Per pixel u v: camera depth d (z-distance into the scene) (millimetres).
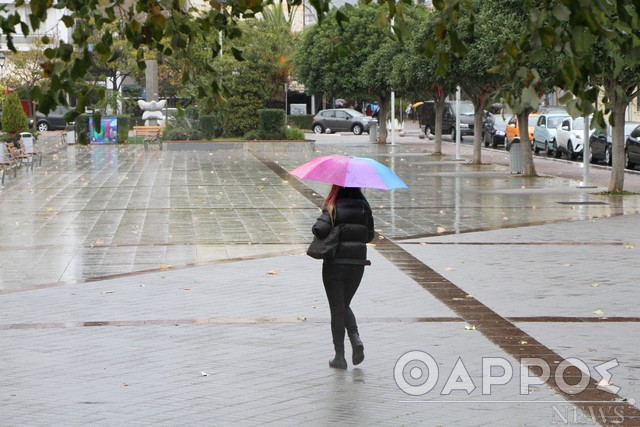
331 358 9047
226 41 7898
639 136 33312
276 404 7602
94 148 47500
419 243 16672
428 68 34250
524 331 10078
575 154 39719
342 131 70000
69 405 7621
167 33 6562
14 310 11422
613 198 24297
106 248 16422
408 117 92375
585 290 12336
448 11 5176
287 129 49156
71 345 9664
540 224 19344
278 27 55281
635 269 13906
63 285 13055
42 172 32938
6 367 8828
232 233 18156
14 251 16156
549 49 4652
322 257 8562
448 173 32875
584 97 4719
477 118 36594
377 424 7066
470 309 11203
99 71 56406
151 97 54188
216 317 10906
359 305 11469
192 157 41531
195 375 8500
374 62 48969
